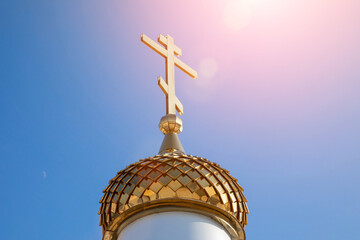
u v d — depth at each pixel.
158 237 11.54
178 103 14.84
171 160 12.46
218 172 12.59
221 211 12.15
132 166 12.72
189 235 11.59
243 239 12.55
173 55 15.80
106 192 12.67
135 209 12.08
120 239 12.17
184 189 11.96
